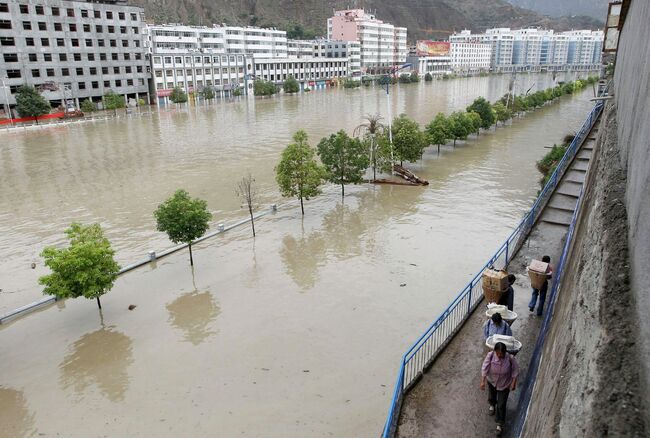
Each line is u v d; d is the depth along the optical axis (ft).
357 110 278.67
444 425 29.94
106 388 48.19
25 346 56.03
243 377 48.96
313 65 449.06
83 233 62.64
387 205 105.19
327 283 68.95
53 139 192.34
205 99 337.52
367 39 533.96
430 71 618.03
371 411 43.75
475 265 73.20
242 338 55.88
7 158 157.58
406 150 129.08
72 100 264.72
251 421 42.93
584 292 16.11
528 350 36.35
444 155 154.30
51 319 61.93
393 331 56.29
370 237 86.38
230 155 159.84
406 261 75.41
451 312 41.75
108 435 42.01
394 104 307.17
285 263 76.43
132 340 56.44
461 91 406.21
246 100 349.20
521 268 50.11
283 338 55.57
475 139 181.16
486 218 94.38
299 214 100.99
